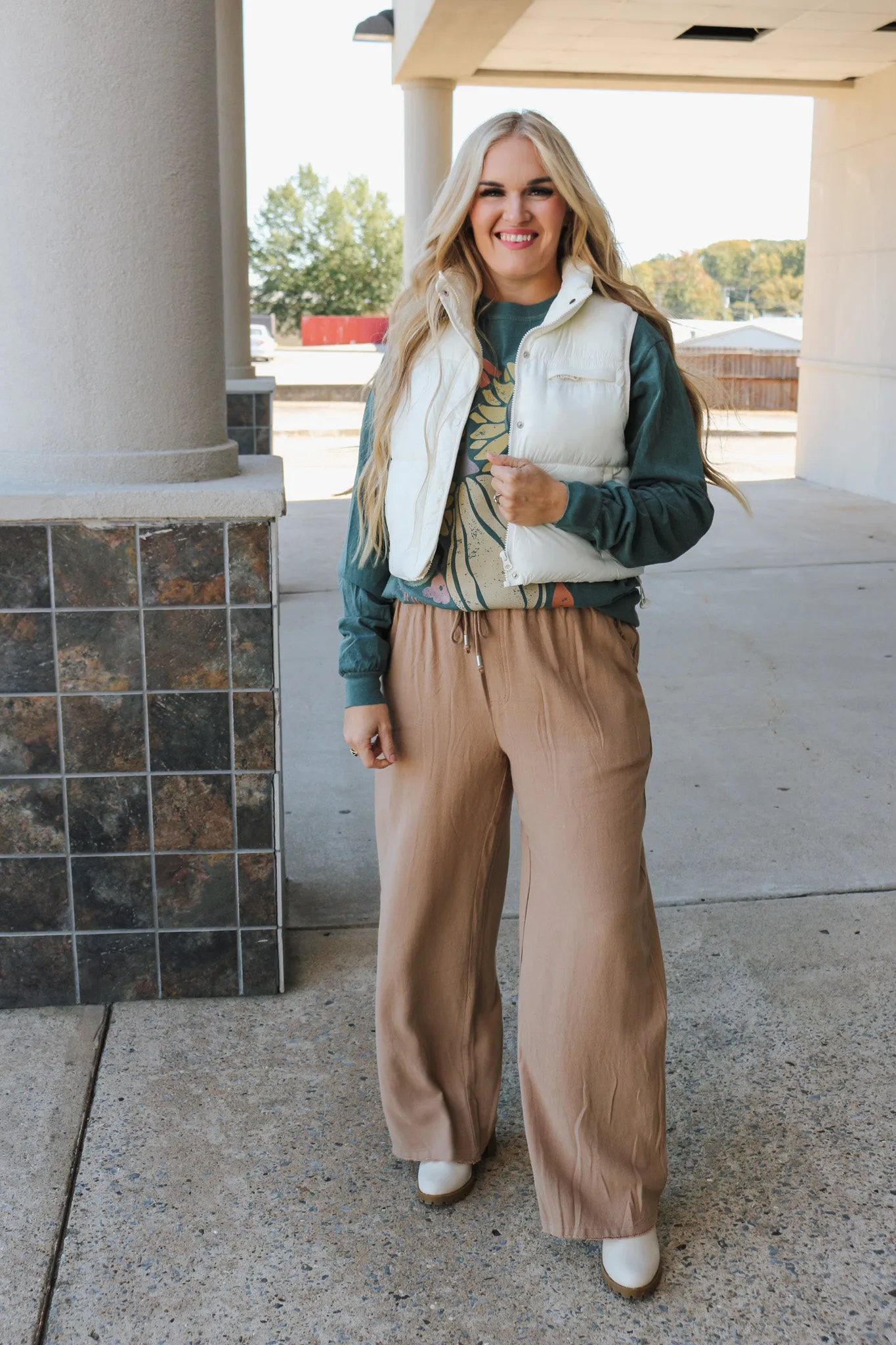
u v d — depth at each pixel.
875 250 9.34
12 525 2.23
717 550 7.34
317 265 59.28
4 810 2.37
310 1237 1.85
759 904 2.92
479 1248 1.83
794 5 7.78
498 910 1.91
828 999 2.50
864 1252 1.82
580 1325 1.68
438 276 1.66
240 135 7.19
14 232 2.22
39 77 2.16
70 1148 2.04
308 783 3.71
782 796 3.60
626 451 1.68
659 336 1.69
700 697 4.54
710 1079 2.24
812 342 10.45
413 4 8.80
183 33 2.22
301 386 21.33
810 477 10.62
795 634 5.45
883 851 3.21
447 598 1.69
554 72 9.95
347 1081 2.23
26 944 2.44
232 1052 2.32
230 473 2.45
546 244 1.63
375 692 1.78
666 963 2.65
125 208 2.23
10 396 2.29
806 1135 2.08
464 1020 1.89
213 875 2.44
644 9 8.02
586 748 1.66
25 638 2.29
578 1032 1.67
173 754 2.36
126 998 2.49
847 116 9.64
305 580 6.53
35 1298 1.72
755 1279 1.76
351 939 2.75
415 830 1.78
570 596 1.67
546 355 1.63
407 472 1.67
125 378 2.29
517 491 1.53
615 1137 1.71
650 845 3.25
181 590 2.29
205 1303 1.72
